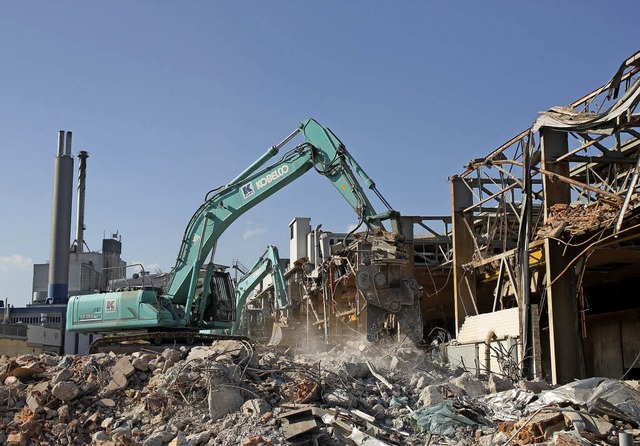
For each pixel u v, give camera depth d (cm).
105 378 1608
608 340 3062
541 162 2197
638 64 1727
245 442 1229
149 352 1906
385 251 2056
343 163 2234
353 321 3769
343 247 3198
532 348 2144
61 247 6544
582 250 2159
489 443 1262
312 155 2314
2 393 1562
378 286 2039
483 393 1625
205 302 2481
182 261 2481
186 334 2303
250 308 5384
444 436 1330
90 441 1418
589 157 2142
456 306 2794
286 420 1324
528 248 2214
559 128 2077
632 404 1362
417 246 3509
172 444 1296
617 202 1897
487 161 2641
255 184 2416
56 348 5741
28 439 1413
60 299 6525
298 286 4547
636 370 2841
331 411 1374
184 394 1497
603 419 1297
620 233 1945
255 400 1420
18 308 6469
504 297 2605
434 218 3372
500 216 2711
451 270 3381
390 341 2033
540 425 1239
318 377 1569
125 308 2353
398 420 1412
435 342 2662
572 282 2133
